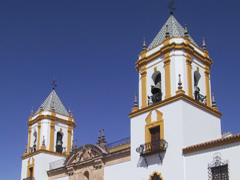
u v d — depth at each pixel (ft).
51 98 160.35
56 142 151.84
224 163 80.94
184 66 101.86
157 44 110.01
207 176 83.20
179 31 111.96
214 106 105.19
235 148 80.12
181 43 103.50
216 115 104.17
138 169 99.96
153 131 100.63
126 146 120.26
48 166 143.23
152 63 108.47
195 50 107.34
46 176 140.56
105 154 113.39
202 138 96.73
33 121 153.79
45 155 144.05
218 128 103.09
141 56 113.29
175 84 99.71
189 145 92.17
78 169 124.36
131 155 103.45
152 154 96.02
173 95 98.94
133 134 104.78
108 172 110.93
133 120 106.32
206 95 106.01
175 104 96.02
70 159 128.36
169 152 92.94
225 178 80.23
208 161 84.12
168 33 108.06
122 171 106.01
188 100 96.63
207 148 85.30
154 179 94.53
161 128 97.04
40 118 150.82
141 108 104.99
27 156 149.59
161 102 99.30
